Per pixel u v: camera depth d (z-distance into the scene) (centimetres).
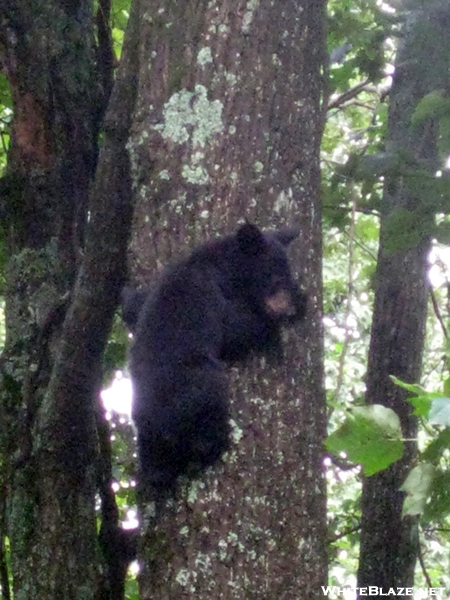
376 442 455
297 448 581
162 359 598
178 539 559
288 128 625
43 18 847
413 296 977
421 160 752
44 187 844
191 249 614
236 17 624
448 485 450
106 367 930
